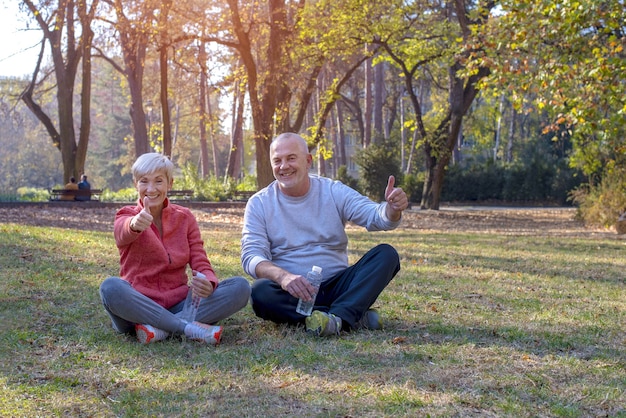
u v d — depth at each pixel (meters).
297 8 26.36
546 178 45.34
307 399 3.29
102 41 35.78
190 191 30.02
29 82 33.97
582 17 13.26
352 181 38.69
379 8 26.70
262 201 5.00
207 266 4.61
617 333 4.98
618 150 14.27
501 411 3.17
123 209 4.60
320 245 4.94
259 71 32.53
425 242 13.60
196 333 4.36
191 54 29.97
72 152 31.22
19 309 5.39
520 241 14.36
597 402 3.35
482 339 4.65
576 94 13.86
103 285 4.35
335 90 29.94
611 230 20.14
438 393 3.40
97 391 3.43
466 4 28.45
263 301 4.77
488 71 29.28
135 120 36.66
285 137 4.90
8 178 74.00
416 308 5.88
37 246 9.52
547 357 4.17
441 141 31.03
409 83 30.55
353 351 4.16
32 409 3.16
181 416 3.08
